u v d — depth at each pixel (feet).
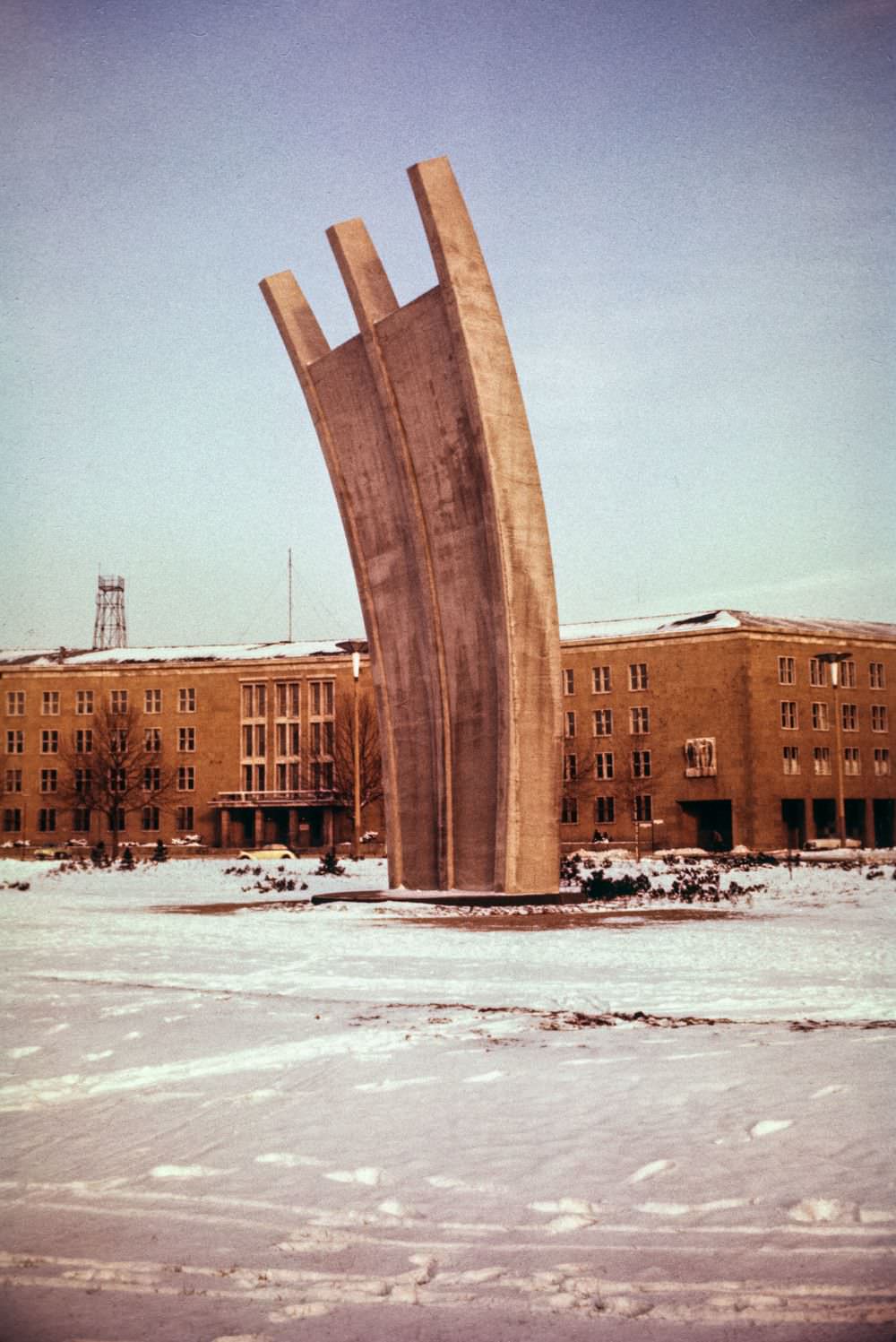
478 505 93.81
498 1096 27.89
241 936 71.20
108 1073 31.19
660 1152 22.94
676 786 266.98
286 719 300.40
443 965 55.16
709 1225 18.95
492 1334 15.19
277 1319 15.85
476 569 95.20
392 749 105.19
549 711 95.50
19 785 309.83
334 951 61.72
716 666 264.72
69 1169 22.94
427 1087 29.07
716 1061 31.04
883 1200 19.67
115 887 137.69
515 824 94.32
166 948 64.18
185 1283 17.19
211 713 304.30
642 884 112.16
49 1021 38.68
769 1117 25.14
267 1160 23.30
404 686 103.45
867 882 121.39
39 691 312.09
